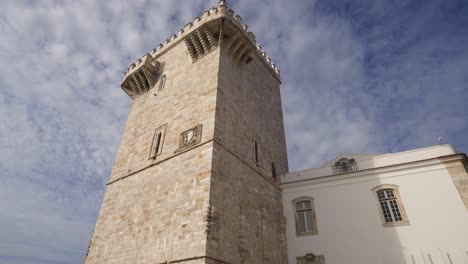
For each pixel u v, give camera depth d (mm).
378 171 21516
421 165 20359
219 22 21734
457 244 17031
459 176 18922
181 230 14594
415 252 17719
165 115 22234
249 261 15945
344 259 19266
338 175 22594
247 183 18891
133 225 17453
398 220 19328
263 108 26203
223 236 14484
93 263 18062
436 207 18578
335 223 20828
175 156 18297
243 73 24484
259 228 18406
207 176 15367
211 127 17453
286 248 21031
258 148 22562
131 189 19734
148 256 15203
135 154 22094
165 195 16922
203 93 20125
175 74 24609
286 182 24141
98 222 20266
